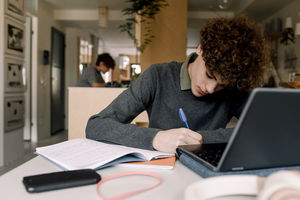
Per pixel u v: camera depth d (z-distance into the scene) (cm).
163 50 360
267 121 40
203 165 53
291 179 28
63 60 621
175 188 46
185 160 59
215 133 82
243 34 78
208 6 546
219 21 83
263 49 82
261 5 477
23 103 348
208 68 80
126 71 1107
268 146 43
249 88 81
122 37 824
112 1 527
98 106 213
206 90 88
